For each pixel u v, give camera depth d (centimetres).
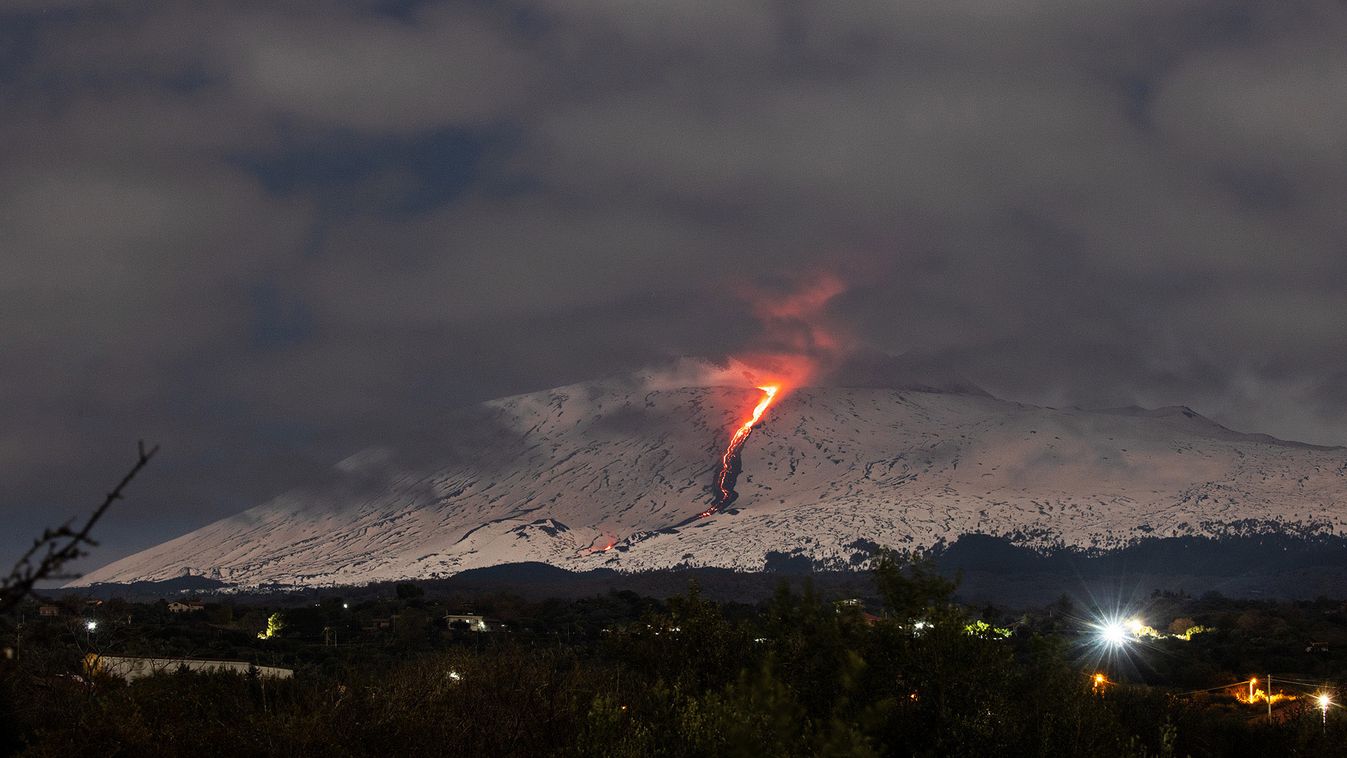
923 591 5291
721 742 4069
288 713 6000
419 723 5812
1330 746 7038
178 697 6353
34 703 6347
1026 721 5047
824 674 5156
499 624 18238
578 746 4681
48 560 1730
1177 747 7312
